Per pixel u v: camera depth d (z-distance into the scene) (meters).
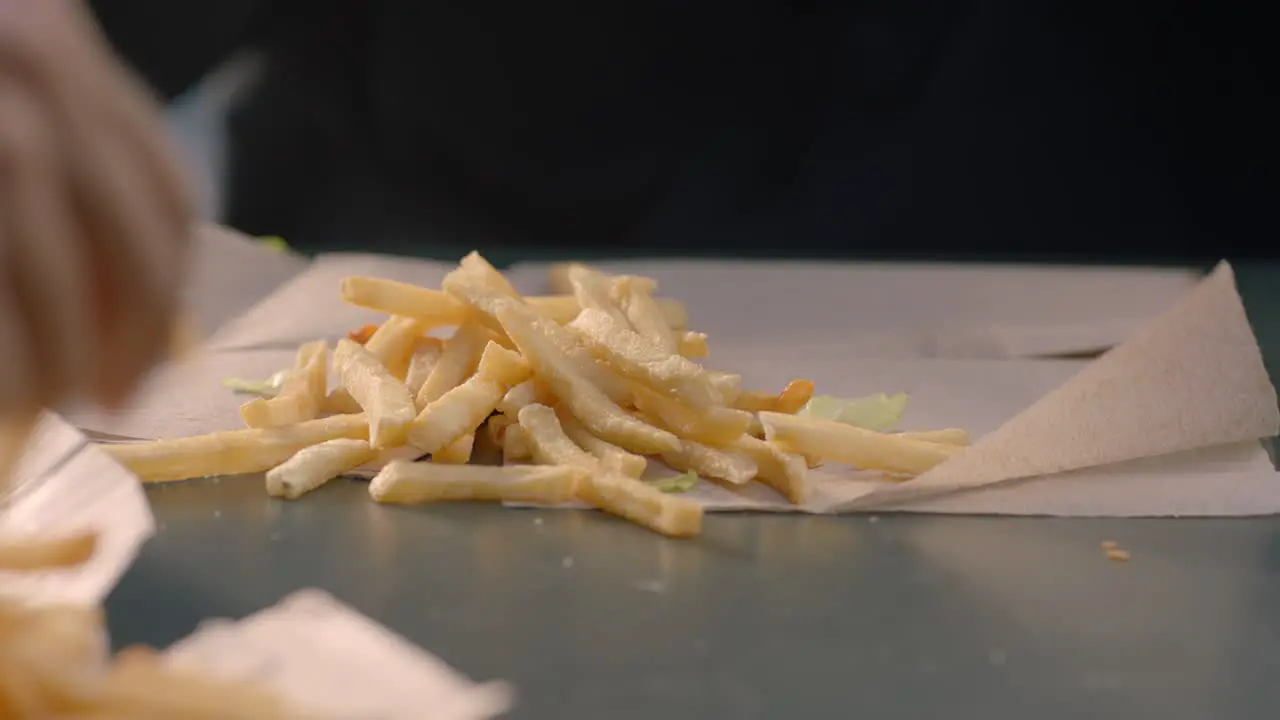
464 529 0.59
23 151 0.34
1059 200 1.69
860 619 0.54
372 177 1.67
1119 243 1.70
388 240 1.69
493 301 0.66
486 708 0.49
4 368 0.35
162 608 0.54
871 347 0.81
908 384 0.75
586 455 0.62
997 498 0.62
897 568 0.57
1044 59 1.64
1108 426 0.63
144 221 0.37
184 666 0.48
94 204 0.36
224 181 1.63
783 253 1.65
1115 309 0.87
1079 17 1.62
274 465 0.63
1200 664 0.52
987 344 0.81
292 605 0.51
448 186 1.69
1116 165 1.68
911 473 0.63
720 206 1.70
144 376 0.39
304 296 0.84
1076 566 0.57
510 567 0.56
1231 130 1.65
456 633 0.53
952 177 1.68
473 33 1.63
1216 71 1.63
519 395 0.64
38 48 0.35
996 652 0.52
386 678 0.49
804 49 1.65
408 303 0.68
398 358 0.69
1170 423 0.64
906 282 0.93
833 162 1.68
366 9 1.61
